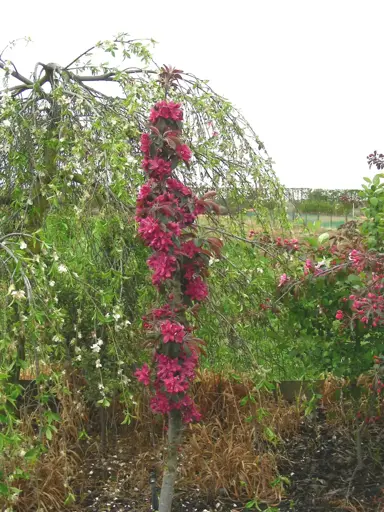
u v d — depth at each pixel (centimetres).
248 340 323
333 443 339
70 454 313
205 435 317
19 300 216
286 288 287
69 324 312
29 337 232
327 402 377
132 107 283
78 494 288
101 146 276
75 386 322
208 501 286
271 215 338
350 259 271
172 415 244
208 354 330
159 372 225
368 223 313
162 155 229
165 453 311
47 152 326
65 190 287
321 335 303
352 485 297
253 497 288
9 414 203
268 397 369
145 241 230
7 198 319
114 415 342
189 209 231
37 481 272
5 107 290
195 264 230
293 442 342
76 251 290
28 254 293
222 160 329
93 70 327
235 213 338
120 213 277
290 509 278
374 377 288
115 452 326
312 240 312
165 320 224
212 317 314
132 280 307
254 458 301
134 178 274
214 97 331
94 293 295
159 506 250
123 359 291
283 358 355
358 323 274
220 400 352
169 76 277
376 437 341
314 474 309
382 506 276
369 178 321
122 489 293
